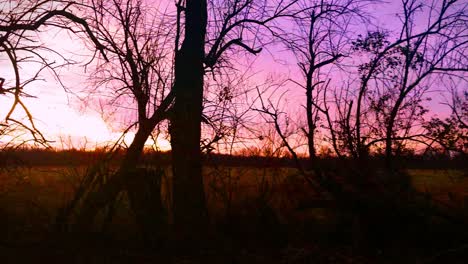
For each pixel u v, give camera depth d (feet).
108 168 38.45
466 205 38.86
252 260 35.37
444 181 50.70
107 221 38.19
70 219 38.91
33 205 41.63
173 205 39.93
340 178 39.86
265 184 42.63
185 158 39.93
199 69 41.75
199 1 42.55
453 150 44.09
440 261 34.76
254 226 40.14
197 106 41.09
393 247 37.52
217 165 42.80
